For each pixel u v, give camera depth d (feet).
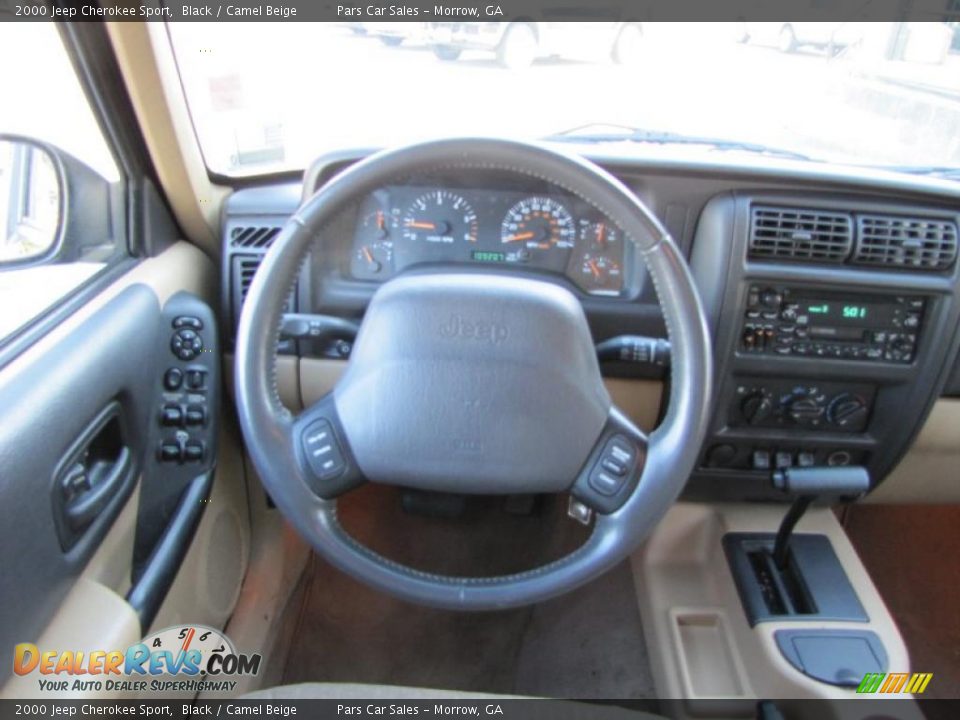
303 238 2.91
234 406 5.01
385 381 3.07
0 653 2.61
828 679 4.12
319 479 3.12
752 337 4.42
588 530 5.82
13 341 3.14
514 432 3.07
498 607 3.14
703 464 4.88
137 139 4.21
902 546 6.19
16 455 2.74
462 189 4.32
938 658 5.30
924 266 4.31
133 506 3.81
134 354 3.82
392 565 3.18
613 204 2.87
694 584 5.27
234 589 5.03
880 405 4.64
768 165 4.31
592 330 4.47
